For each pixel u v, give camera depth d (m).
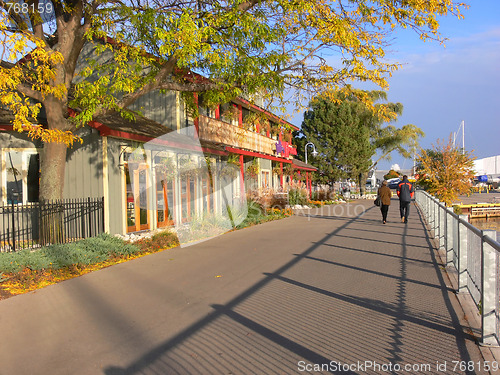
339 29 10.73
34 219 11.78
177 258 9.16
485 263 4.16
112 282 7.01
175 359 3.95
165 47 9.36
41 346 4.32
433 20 10.99
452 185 25.94
